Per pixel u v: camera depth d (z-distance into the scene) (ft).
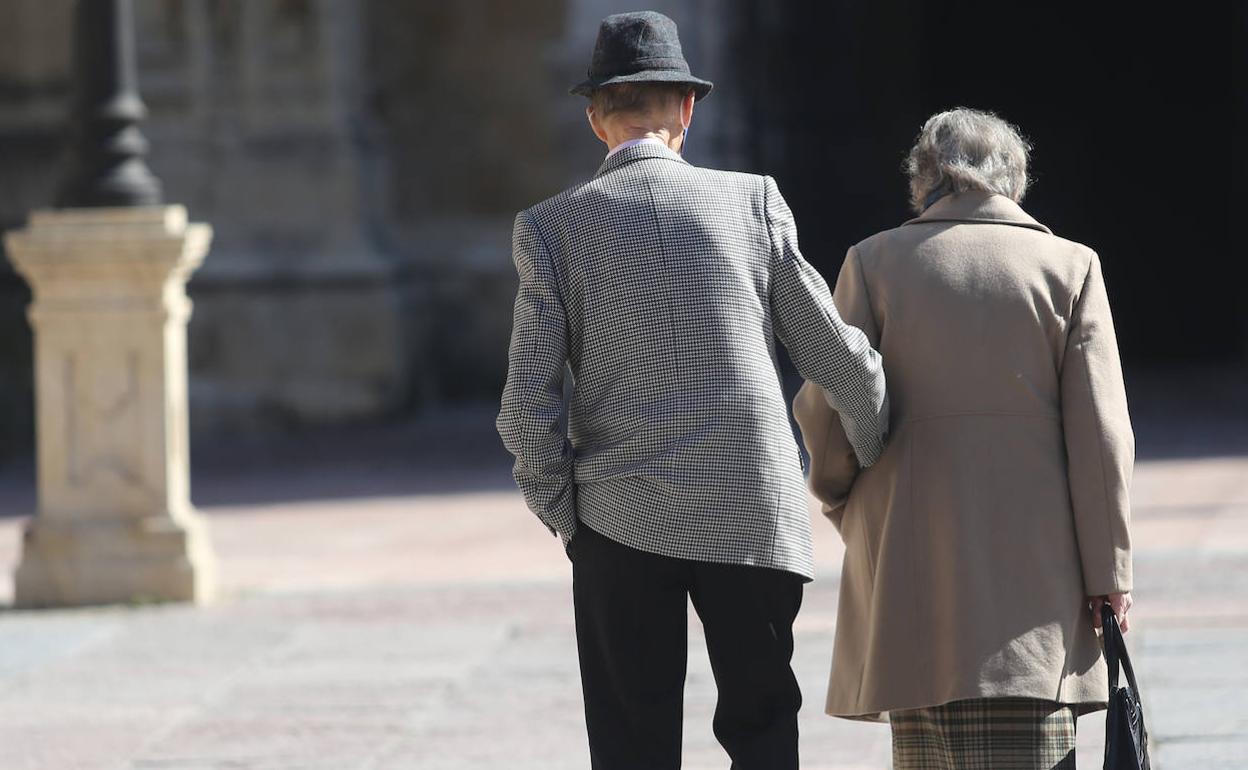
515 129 227.40
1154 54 294.05
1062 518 42.09
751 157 239.50
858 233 280.72
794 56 262.06
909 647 42.11
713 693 75.36
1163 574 96.02
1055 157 300.20
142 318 104.27
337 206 216.13
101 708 77.41
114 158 104.99
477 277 227.20
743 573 41.04
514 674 80.84
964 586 41.57
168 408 104.78
